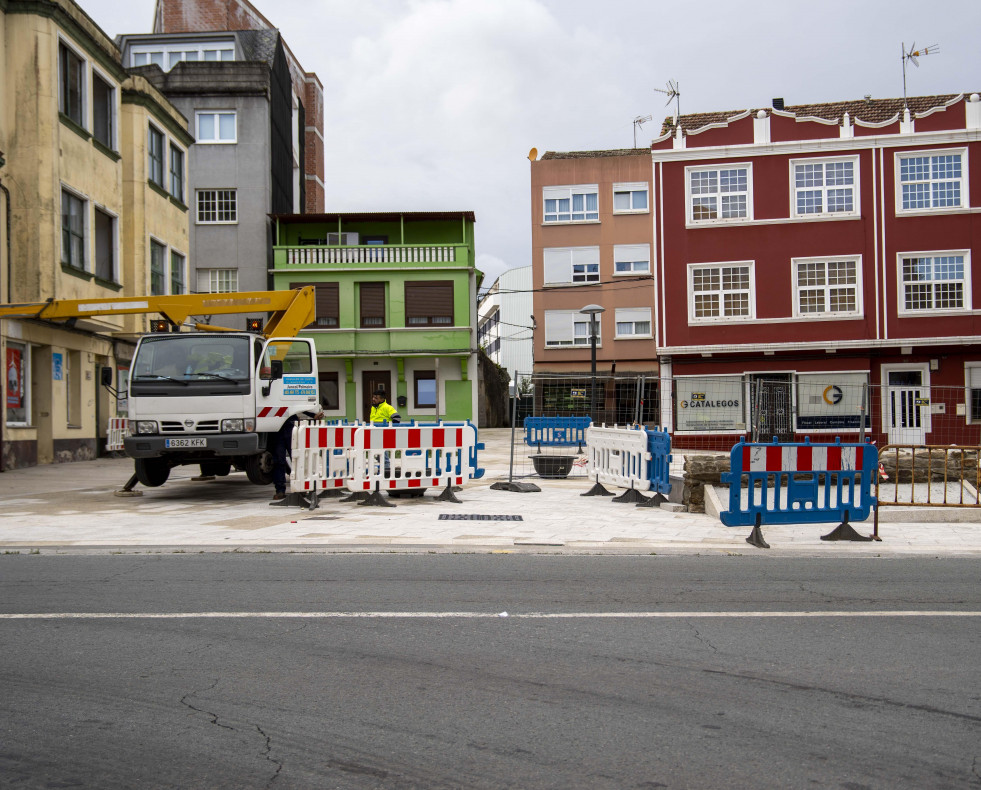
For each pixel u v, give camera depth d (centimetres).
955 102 2945
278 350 1505
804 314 3008
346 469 1392
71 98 2345
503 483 1630
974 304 2920
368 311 4022
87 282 2384
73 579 773
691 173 3086
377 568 835
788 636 579
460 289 4003
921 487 1426
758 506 1000
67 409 2397
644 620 621
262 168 4084
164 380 1396
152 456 1398
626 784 349
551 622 614
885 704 445
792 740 396
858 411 2936
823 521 1030
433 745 388
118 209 2606
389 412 1681
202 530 1083
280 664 511
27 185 2141
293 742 391
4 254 2108
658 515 1259
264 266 4059
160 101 2881
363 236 4200
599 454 1548
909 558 927
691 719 422
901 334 2953
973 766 369
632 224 4303
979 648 552
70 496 1512
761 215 3044
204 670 498
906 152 2967
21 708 436
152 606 662
